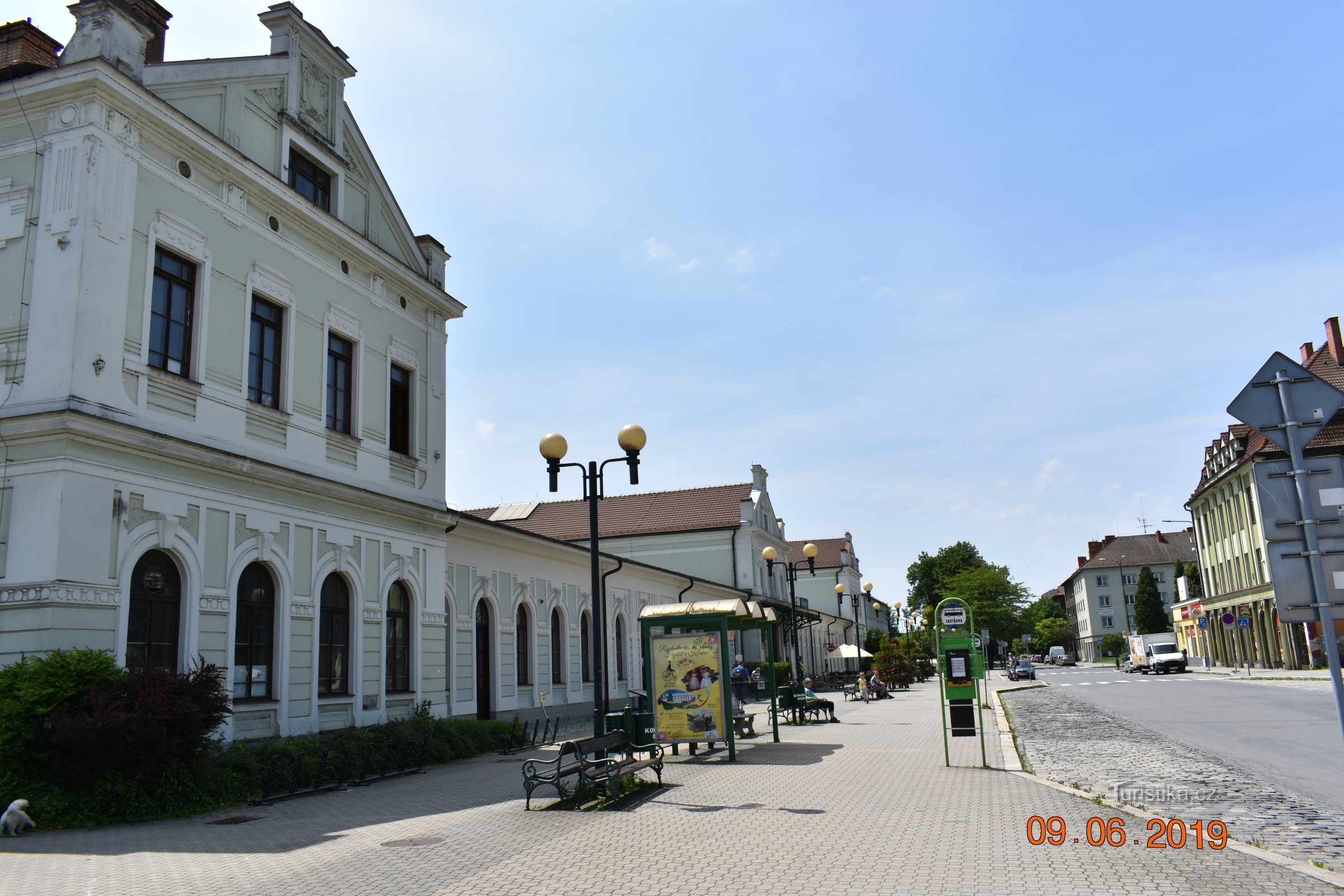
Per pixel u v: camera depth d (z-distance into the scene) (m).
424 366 22.02
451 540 23.39
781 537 59.59
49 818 10.64
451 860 8.68
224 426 15.46
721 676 16.47
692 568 50.97
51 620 11.94
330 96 19.53
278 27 18.25
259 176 16.55
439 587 21.33
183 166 15.10
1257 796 11.23
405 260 21.94
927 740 18.83
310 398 17.81
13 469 12.59
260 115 17.22
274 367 17.14
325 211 18.28
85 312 12.91
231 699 14.66
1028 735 20.03
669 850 8.76
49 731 10.95
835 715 27.27
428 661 20.52
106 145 13.59
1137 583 114.69
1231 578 62.19
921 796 11.50
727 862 8.16
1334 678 6.80
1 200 13.62
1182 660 56.84
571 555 30.30
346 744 15.10
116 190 13.67
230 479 15.25
